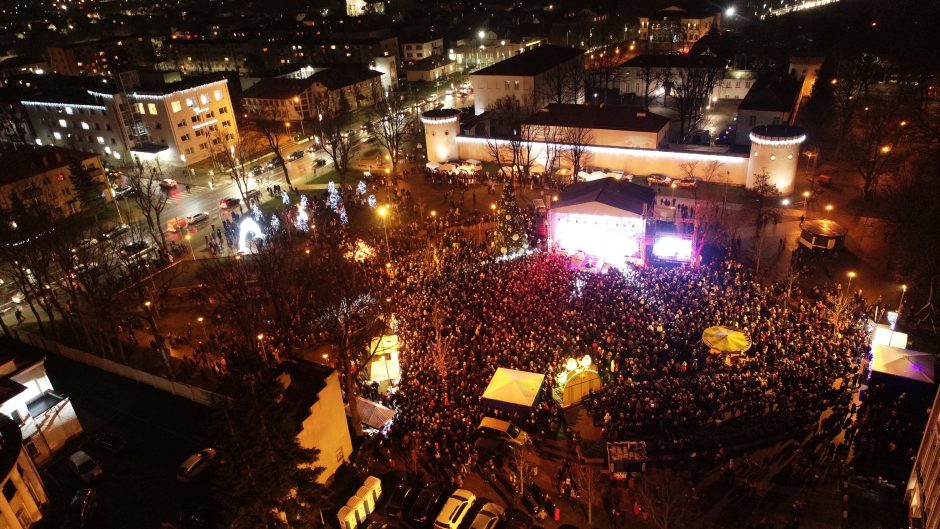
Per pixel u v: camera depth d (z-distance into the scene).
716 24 165.00
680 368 38.41
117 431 39.19
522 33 166.62
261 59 169.25
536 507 30.53
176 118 95.00
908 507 29.42
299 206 68.31
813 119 85.38
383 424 36.56
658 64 108.94
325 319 41.22
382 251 57.59
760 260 53.84
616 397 36.59
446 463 33.69
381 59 138.50
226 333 48.31
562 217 55.69
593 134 79.25
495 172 81.88
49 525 31.78
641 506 30.14
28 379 37.97
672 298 45.72
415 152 94.75
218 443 26.86
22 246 51.38
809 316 42.75
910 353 35.50
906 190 56.19
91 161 79.31
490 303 46.75
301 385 33.03
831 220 60.78
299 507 27.62
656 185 74.00
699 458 33.00
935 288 46.03
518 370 37.72
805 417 34.59
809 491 30.69
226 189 85.50
